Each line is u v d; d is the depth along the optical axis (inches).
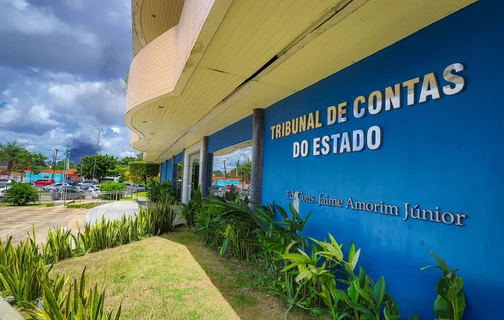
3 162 2423.7
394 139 121.3
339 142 154.3
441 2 96.7
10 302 135.8
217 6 105.4
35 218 465.7
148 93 237.6
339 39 125.2
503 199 84.3
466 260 92.1
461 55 98.1
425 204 106.4
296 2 101.8
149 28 394.9
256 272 183.8
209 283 167.8
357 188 139.4
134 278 175.3
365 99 138.4
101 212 522.9
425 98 108.9
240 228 207.0
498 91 87.3
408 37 118.6
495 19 89.5
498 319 83.4
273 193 220.7
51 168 2955.2
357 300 104.3
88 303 95.8
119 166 2364.7
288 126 205.3
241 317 128.3
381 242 124.0
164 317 127.3
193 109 266.4
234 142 317.4
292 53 140.9
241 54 146.0
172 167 820.0
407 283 111.0
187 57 153.1
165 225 318.7
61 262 205.3
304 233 176.2
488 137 88.9
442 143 102.1
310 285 133.0
